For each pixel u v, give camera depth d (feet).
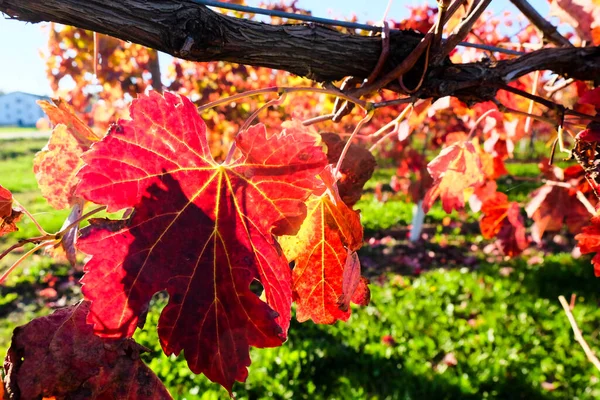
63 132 0.94
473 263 9.23
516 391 4.92
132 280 0.59
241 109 6.41
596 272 1.04
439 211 13.48
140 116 0.62
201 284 0.63
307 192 0.68
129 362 0.74
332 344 5.76
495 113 1.94
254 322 0.63
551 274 8.16
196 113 0.67
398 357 5.51
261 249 0.67
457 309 6.91
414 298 7.30
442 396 4.78
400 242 10.82
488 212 2.03
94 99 6.39
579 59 1.05
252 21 0.85
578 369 5.31
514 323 6.39
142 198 0.62
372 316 6.53
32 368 0.69
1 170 21.39
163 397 0.75
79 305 0.74
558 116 1.06
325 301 0.85
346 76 0.96
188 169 0.65
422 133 7.06
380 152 7.65
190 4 0.78
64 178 0.94
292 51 0.88
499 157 2.02
